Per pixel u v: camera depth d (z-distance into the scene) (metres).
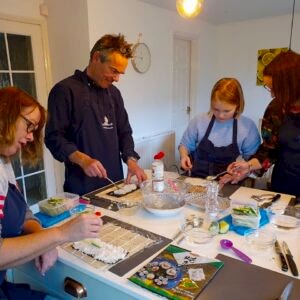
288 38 4.18
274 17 4.21
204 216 1.18
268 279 0.79
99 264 0.87
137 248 0.95
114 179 1.76
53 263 0.91
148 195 1.34
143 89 3.48
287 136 1.43
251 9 3.78
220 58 4.87
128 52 1.57
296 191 1.48
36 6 2.73
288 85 1.33
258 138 1.78
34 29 2.75
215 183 1.42
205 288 0.75
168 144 3.94
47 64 2.89
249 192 1.44
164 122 3.96
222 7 3.66
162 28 3.61
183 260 0.87
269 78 1.42
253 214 1.08
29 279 1.08
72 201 1.27
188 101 4.60
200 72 4.55
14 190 0.99
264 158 1.56
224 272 0.82
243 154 1.81
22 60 2.72
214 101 1.66
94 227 0.84
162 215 1.19
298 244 0.98
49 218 1.18
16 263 0.81
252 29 4.44
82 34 2.65
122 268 0.85
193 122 1.90
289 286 0.71
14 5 2.55
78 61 2.73
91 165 1.39
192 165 1.83
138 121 3.49
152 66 3.55
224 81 1.68
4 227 0.93
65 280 0.94
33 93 2.85
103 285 0.84
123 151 1.80
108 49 1.50
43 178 3.01
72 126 1.60
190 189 1.45
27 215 1.08
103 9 2.75
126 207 1.29
